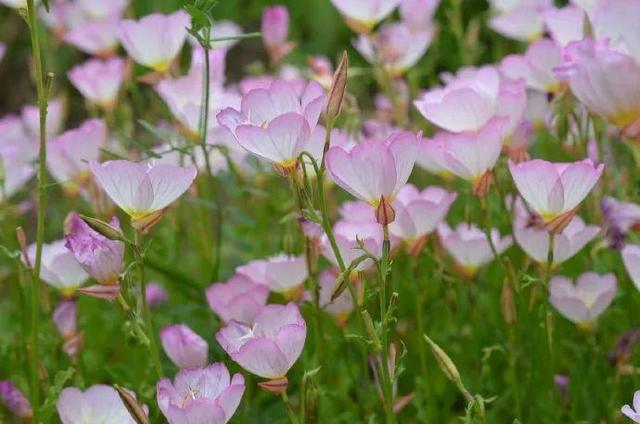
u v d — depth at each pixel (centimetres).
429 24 162
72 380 140
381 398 128
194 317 143
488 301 147
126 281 121
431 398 136
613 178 144
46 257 137
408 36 153
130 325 127
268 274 131
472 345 143
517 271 133
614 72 118
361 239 123
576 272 146
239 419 133
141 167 118
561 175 120
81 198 165
